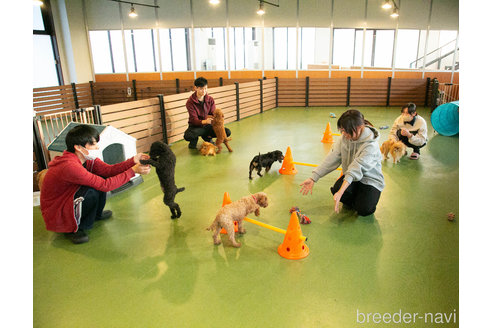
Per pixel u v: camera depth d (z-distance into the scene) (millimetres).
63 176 2484
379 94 10898
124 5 10852
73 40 10516
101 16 10938
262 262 2385
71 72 10742
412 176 4094
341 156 2992
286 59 11516
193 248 2584
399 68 11352
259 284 2154
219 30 11164
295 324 1821
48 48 10164
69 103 10016
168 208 3301
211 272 2283
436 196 3490
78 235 2686
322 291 2076
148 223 3000
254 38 11383
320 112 9695
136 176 3945
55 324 1854
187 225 2953
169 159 2793
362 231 2791
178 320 1867
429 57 11414
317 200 3432
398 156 4516
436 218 3008
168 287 2145
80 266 2379
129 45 11234
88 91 10812
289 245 2438
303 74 11305
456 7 10492
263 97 9836
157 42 11156
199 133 5539
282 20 10859
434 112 6305
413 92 10719
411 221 2957
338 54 11711
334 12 10758
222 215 2473
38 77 10055
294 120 8344
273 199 3473
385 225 2891
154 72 11406
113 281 2211
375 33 11078
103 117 4602
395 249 2525
